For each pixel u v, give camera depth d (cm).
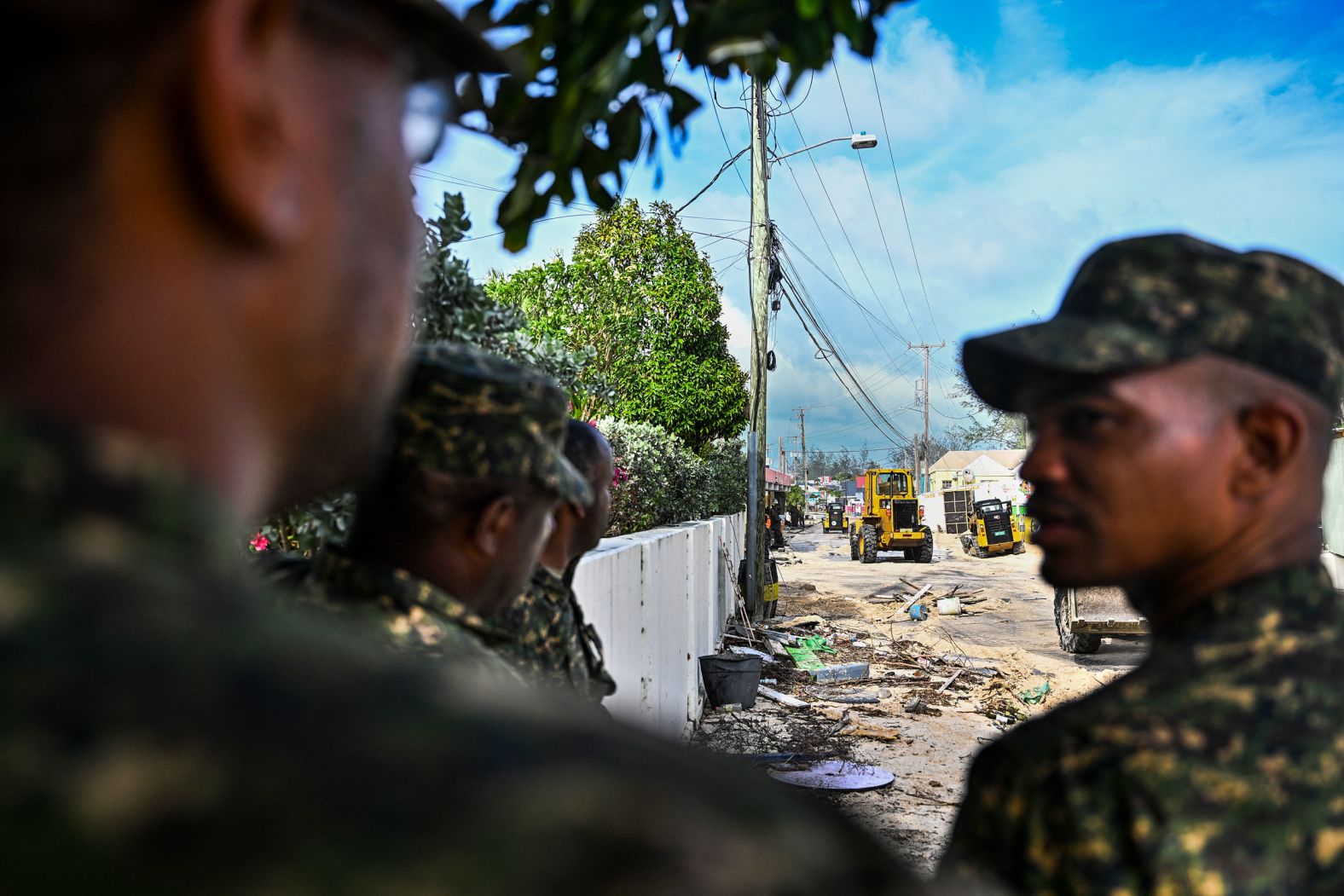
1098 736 98
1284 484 110
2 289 38
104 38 38
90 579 35
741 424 1820
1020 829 100
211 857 31
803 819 38
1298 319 109
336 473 54
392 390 54
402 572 142
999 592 2002
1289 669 100
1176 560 112
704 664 906
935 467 6694
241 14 41
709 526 1101
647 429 1091
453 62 57
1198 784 93
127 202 39
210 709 33
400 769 33
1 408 37
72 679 33
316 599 142
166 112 39
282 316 44
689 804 35
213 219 41
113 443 38
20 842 30
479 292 271
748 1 95
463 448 145
